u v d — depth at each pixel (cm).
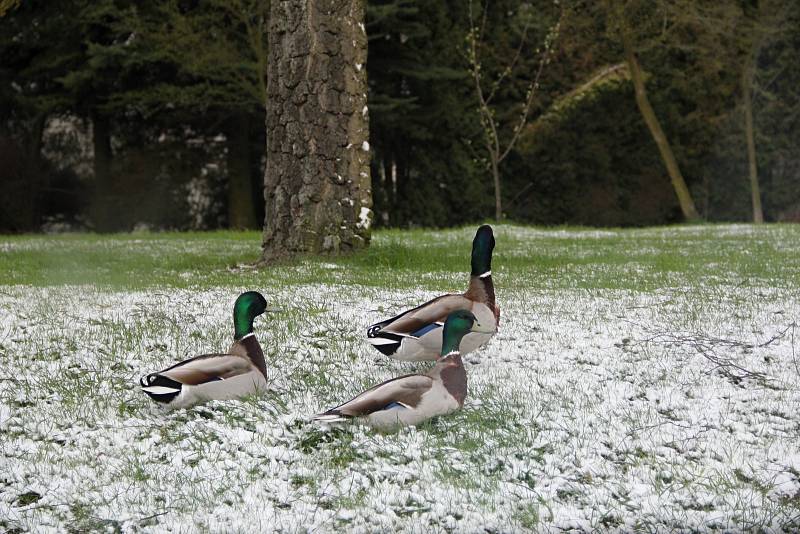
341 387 748
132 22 3091
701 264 1552
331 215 1552
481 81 3856
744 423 677
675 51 4009
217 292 1213
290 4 1523
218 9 3259
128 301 1139
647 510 541
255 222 3541
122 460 603
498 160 3491
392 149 3725
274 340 913
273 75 1555
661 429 661
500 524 521
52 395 734
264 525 514
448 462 591
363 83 1563
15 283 1339
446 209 3816
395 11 3117
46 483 568
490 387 748
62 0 3175
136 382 768
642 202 4041
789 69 3953
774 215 4072
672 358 852
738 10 3756
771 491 566
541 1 3900
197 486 564
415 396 618
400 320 715
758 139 4000
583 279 1362
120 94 3169
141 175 3525
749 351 876
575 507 544
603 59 4006
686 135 4050
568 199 4025
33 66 3291
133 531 510
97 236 2670
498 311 777
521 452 612
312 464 594
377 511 534
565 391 747
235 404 675
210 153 3559
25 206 3491
